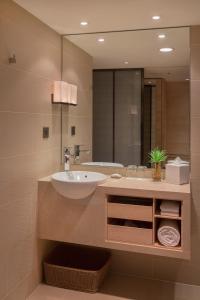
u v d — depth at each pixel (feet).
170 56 9.16
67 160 9.80
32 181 8.41
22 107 7.79
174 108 9.23
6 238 7.34
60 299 8.45
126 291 8.88
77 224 8.39
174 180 8.45
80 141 10.19
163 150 9.37
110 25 8.80
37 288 8.93
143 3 7.09
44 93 8.90
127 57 9.59
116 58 9.70
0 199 7.04
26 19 7.79
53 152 9.58
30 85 8.13
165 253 7.81
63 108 10.11
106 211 8.16
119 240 8.15
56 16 8.09
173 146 9.26
